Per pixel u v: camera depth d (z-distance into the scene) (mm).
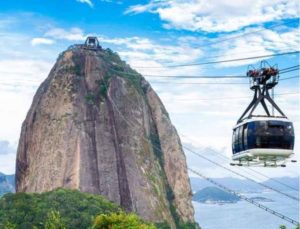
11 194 156625
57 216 78562
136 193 188875
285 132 48719
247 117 49812
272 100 48656
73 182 185125
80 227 144125
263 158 50281
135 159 196500
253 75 48125
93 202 159250
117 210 160000
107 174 189750
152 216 185250
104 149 194125
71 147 192750
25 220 141000
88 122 198125
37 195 161250
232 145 53812
